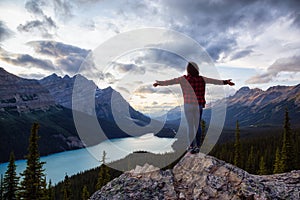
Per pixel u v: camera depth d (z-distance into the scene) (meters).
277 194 5.19
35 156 19.22
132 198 5.37
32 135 19.30
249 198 4.99
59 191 44.03
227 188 5.25
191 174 5.84
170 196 5.32
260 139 70.19
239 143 32.19
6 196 21.48
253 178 5.58
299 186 5.61
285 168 26.64
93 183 46.06
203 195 5.21
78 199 41.94
